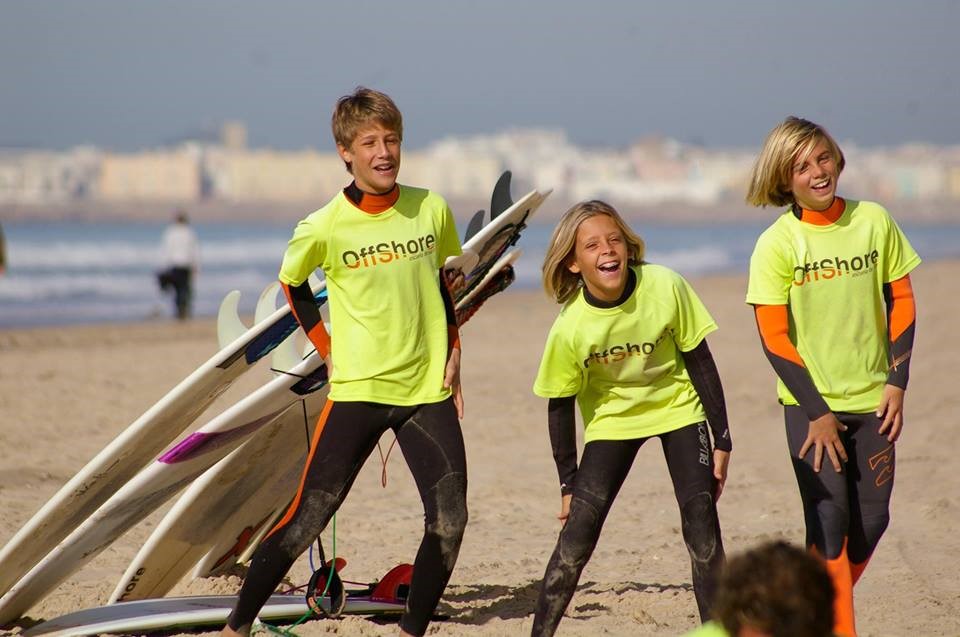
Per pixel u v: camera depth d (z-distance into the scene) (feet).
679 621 59.36
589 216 50.01
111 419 127.95
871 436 51.57
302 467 64.18
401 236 51.57
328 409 51.88
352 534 82.07
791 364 50.72
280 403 56.13
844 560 49.34
